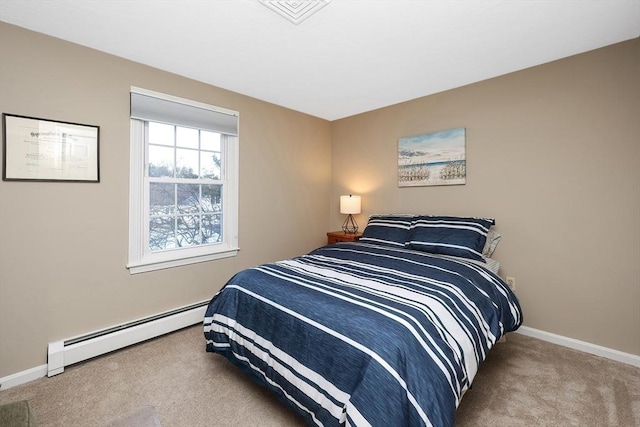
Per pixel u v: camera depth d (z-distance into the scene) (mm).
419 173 3148
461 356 1320
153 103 2412
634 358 2010
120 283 2281
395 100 3242
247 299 1710
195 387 1778
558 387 1763
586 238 2215
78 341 2014
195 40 2025
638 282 2020
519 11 1707
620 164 2070
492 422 1479
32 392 1729
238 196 3045
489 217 2689
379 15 1741
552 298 2373
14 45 1817
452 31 1912
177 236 2689
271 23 1826
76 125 2049
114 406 1614
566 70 2273
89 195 2121
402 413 1034
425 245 2580
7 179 1807
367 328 1219
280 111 3434
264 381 1545
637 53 1996
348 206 3535
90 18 1770
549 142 2363
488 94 2672
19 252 1856
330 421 1170
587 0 1613
